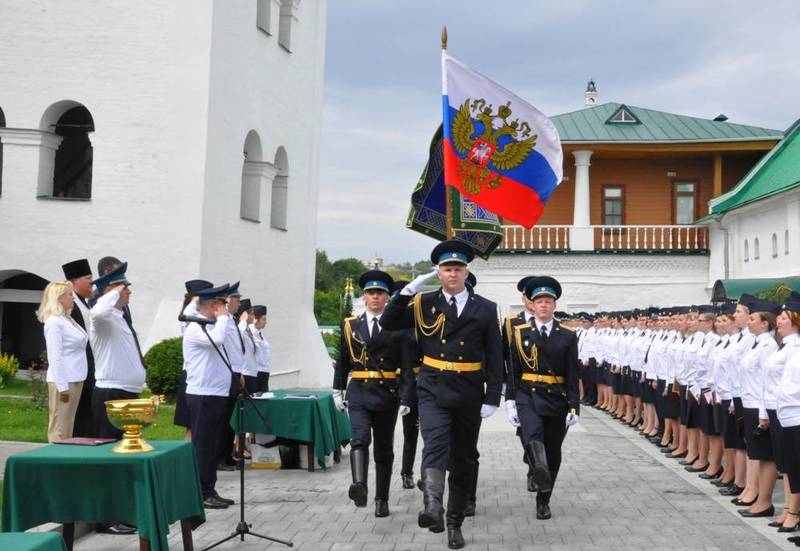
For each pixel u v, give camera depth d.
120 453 6.57
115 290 8.71
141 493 6.41
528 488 10.79
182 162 19.39
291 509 9.57
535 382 9.45
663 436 14.84
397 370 9.19
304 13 26.08
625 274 30.39
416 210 11.39
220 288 9.70
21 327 23.41
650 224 32.06
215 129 19.84
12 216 20.20
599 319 22.97
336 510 9.53
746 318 10.19
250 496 10.30
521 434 9.46
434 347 8.00
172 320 19.00
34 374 18.89
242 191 22.88
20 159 20.22
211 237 19.81
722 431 10.79
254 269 22.47
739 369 10.04
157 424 15.20
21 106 20.27
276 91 23.77
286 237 24.95
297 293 26.05
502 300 30.67
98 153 20.03
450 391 7.84
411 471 10.85
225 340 10.00
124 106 20.03
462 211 11.38
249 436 12.64
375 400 9.04
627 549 7.94
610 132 31.55
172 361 17.64
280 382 24.28
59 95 20.19
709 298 30.09
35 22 20.23
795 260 23.09
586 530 8.71
